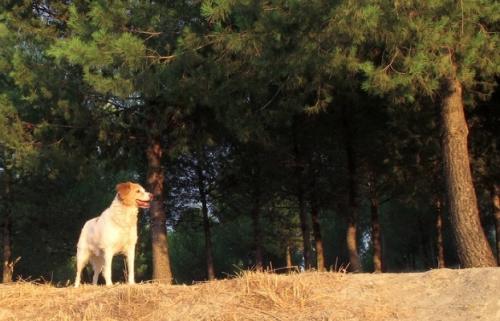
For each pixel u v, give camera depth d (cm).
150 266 3750
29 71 1537
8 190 2430
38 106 1598
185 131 1711
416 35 1066
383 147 2000
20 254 2858
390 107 1622
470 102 1508
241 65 1315
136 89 1341
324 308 739
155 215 1702
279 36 1149
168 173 2280
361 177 2197
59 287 1027
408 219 3812
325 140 2052
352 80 1290
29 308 857
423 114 1703
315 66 1176
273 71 1238
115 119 1662
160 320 768
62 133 1662
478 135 1923
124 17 1362
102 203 2897
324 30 1097
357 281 805
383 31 1072
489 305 681
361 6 1003
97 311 802
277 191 2262
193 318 754
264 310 752
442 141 1236
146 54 1329
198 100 1471
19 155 1636
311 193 2184
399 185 2256
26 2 1600
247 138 1499
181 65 1323
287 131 1945
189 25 1368
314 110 1466
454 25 1088
